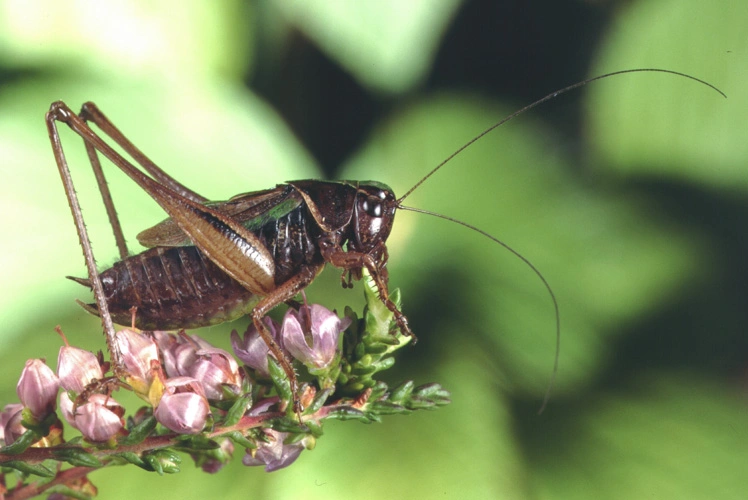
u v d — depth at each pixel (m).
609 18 0.21
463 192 0.17
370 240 0.14
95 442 0.13
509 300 0.16
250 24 0.17
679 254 0.17
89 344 0.16
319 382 0.13
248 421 0.13
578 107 0.21
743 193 0.17
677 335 0.16
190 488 0.15
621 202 0.17
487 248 0.17
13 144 0.16
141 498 0.15
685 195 0.17
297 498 0.15
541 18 0.22
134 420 0.13
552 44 0.22
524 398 0.16
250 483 0.15
